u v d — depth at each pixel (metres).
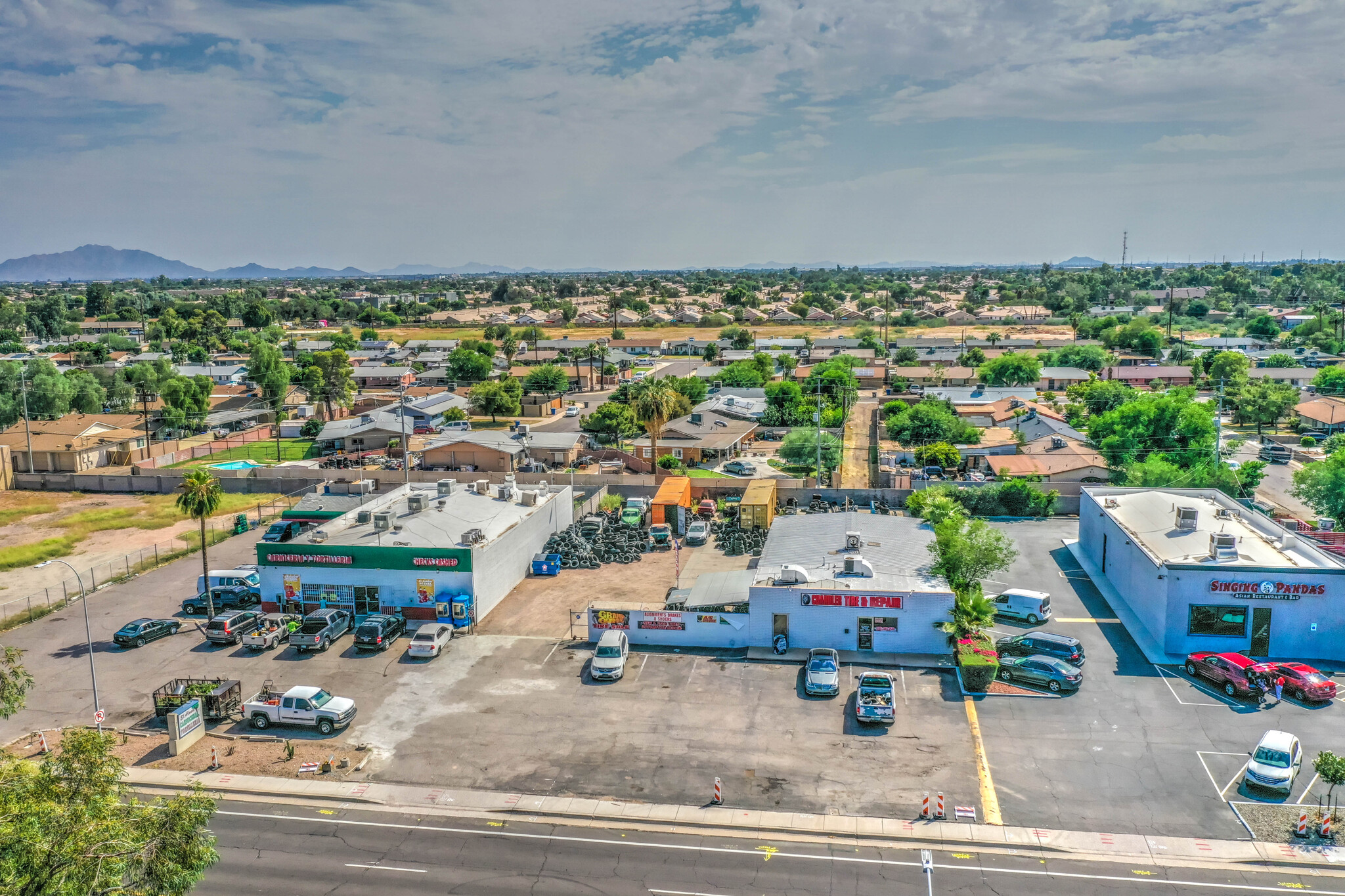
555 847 32.50
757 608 49.81
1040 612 52.62
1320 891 29.12
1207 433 89.19
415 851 32.41
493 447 106.06
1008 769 36.94
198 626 55.84
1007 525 75.56
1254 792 34.88
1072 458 91.25
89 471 106.19
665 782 36.59
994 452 102.94
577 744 39.78
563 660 48.94
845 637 49.34
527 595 59.97
